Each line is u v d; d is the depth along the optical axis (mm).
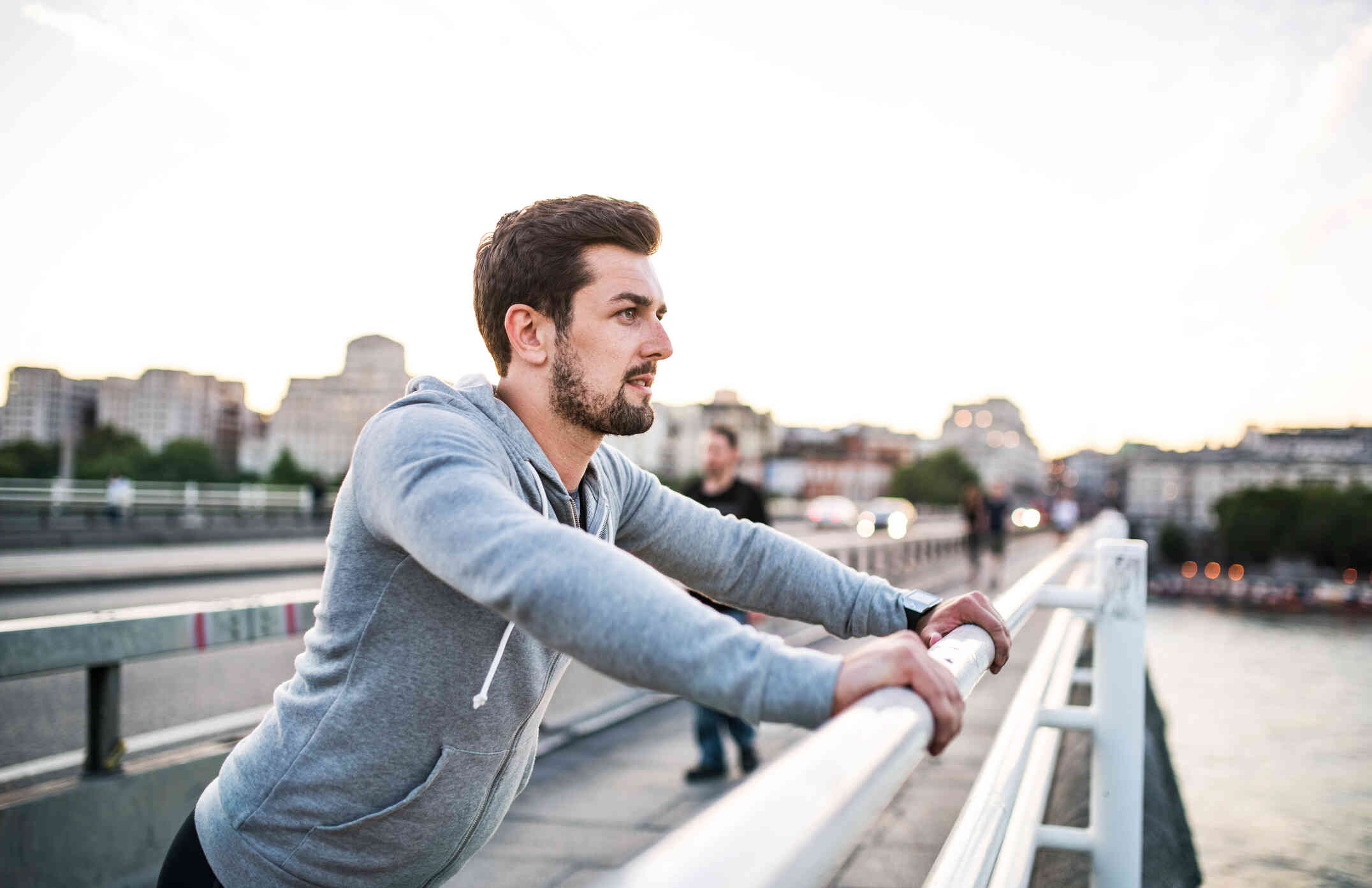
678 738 5094
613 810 3812
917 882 2949
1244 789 9977
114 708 2682
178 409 149375
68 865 2479
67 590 12750
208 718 5652
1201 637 49125
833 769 558
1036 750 2609
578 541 859
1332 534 139750
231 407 168250
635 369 1205
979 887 1292
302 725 1133
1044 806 2402
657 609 807
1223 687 23391
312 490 27562
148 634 2707
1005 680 6766
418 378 1178
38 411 140875
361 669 1095
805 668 776
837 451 175625
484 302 1260
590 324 1181
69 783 2570
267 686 6715
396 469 988
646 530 1455
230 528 22406
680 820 3682
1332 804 9281
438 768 1123
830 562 1470
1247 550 146625
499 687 1141
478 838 1265
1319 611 85562
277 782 1143
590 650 808
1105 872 2232
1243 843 7777
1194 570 152875
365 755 1108
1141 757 2221
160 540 20562
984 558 21812
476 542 881
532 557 842
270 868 1165
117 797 2609
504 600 843
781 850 440
